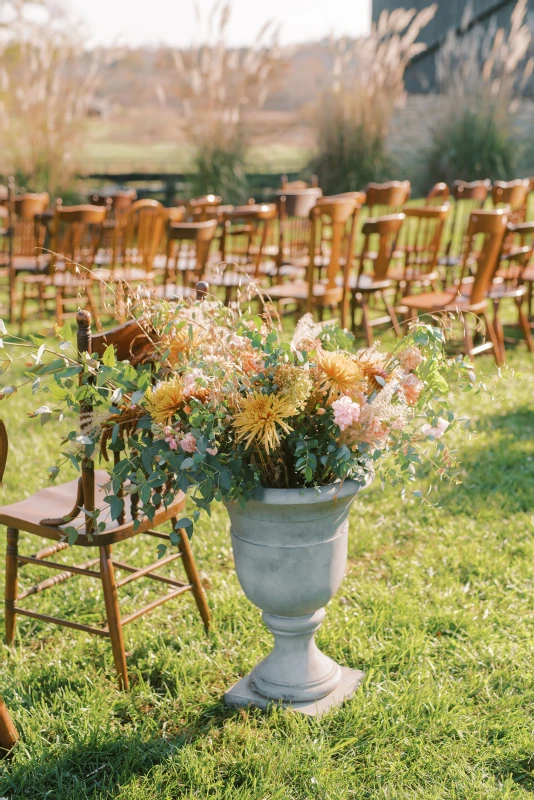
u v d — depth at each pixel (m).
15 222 7.21
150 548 3.09
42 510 2.36
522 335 6.32
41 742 2.05
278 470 2.02
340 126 11.54
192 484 1.94
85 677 2.32
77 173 10.58
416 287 7.32
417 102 12.98
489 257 5.02
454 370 2.11
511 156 11.82
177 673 2.32
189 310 2.11
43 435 4.31
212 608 2.68
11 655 2.44
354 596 2.76
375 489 3.62
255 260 6.29
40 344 1.97
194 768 1.95
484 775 1.93
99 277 2.16
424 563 2.96
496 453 3.92
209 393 1.94
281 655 2.22
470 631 2.53
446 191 7.09
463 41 12.38
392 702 2.19
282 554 2.04
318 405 1.98
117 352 2.12
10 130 10.06
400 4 15.77
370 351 2.14
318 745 2.02
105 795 1.90
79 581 2.86
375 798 1.87
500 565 2.92
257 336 1.98
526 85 13.59
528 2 13.67
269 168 12.55
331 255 5.34
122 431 2.11
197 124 11.09
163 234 7.08
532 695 2.22
